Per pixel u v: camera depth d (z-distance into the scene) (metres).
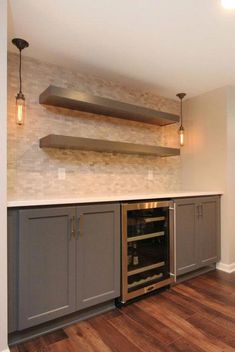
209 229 3.00
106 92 2.91
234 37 2.05
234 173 3.17
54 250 1.80
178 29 1.94
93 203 2.01
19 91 2.30
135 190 3.15
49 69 2.52
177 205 2.64
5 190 1.54
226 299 2.32
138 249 2.38
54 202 1.79
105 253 2.06
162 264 2.53
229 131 3.11
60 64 2.54
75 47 2.21
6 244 1.54
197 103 3.46
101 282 2.04
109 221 2.09
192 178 3.52
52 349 1.64
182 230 2.69
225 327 1.87
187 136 3.61
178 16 1.79
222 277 2.88
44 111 2.47
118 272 2.13
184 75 2.80
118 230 2.14
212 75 2.80
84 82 2.75
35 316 1.71
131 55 2.36
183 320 1.97
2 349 1.52
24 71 2.38
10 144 2.28
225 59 2.43
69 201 1.86
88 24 1.89
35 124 2.42
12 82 2.31
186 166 3.62
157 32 1.98
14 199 1.81
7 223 1.63
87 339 1.74
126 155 3.09
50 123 2.50
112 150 2.73
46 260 1.76
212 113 3.27
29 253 1.69
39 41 2.12
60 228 1.83
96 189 2.80
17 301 1.65
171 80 2.93
